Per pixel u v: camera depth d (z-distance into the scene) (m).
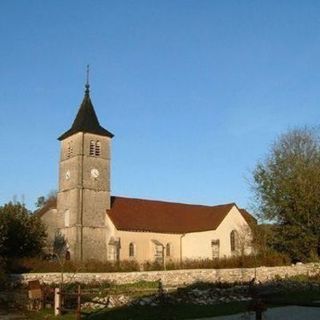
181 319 19.08
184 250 61.09
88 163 59.72
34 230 44.59
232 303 23.48
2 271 30.66
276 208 44.50
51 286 28.98
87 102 62.66
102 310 21.33
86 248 57.06
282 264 40.94
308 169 44.41
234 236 59.69
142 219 60.00
